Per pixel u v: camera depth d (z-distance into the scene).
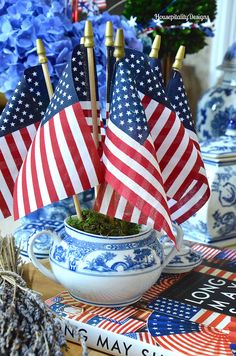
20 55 0.85
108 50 0.66
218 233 0.95
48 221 0.88
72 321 0.65
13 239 0.71
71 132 0.63
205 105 1.12
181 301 0.71
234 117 1.05
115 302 0.68
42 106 0.72
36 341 0.55
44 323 0.57
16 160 0.72
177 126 0.68
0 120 0.71
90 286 0.66
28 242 0.75
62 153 0.63
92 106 0.66
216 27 1.28
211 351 0.60
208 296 0.72
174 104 0.74
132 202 0.62
